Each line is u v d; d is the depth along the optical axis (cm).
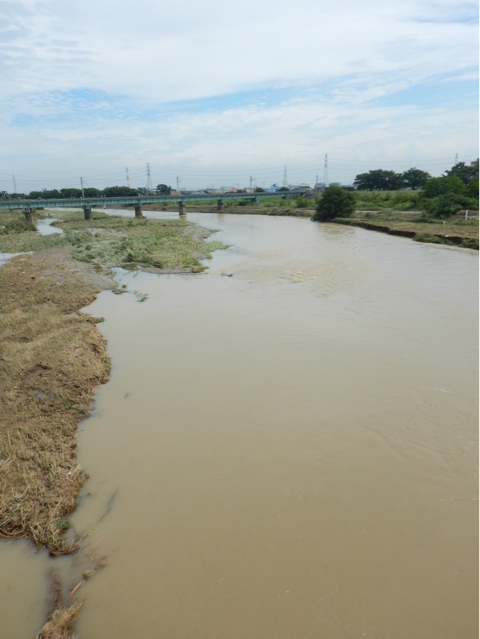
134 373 1453
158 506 890
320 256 3312
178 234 4919
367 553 772
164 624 670
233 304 2153
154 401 1275
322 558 764
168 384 1370
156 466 1003
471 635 639
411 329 1730
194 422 1164
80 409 1224
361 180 11638
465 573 732
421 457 1007
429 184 6028
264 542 799
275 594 706
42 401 1241
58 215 8506
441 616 666
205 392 1312
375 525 830
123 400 1287
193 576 741
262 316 1945
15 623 682
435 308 1970
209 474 973
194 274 2898
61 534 828
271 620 668
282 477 957
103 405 1265
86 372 1411
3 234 5309
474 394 1248
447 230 3988
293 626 659
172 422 1168
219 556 775
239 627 661
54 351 1556
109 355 1605
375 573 736
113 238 4772
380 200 7450
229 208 9494
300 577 733
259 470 980
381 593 704
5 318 1994
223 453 1040
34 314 2062
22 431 1103
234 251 3812
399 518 845
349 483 936
